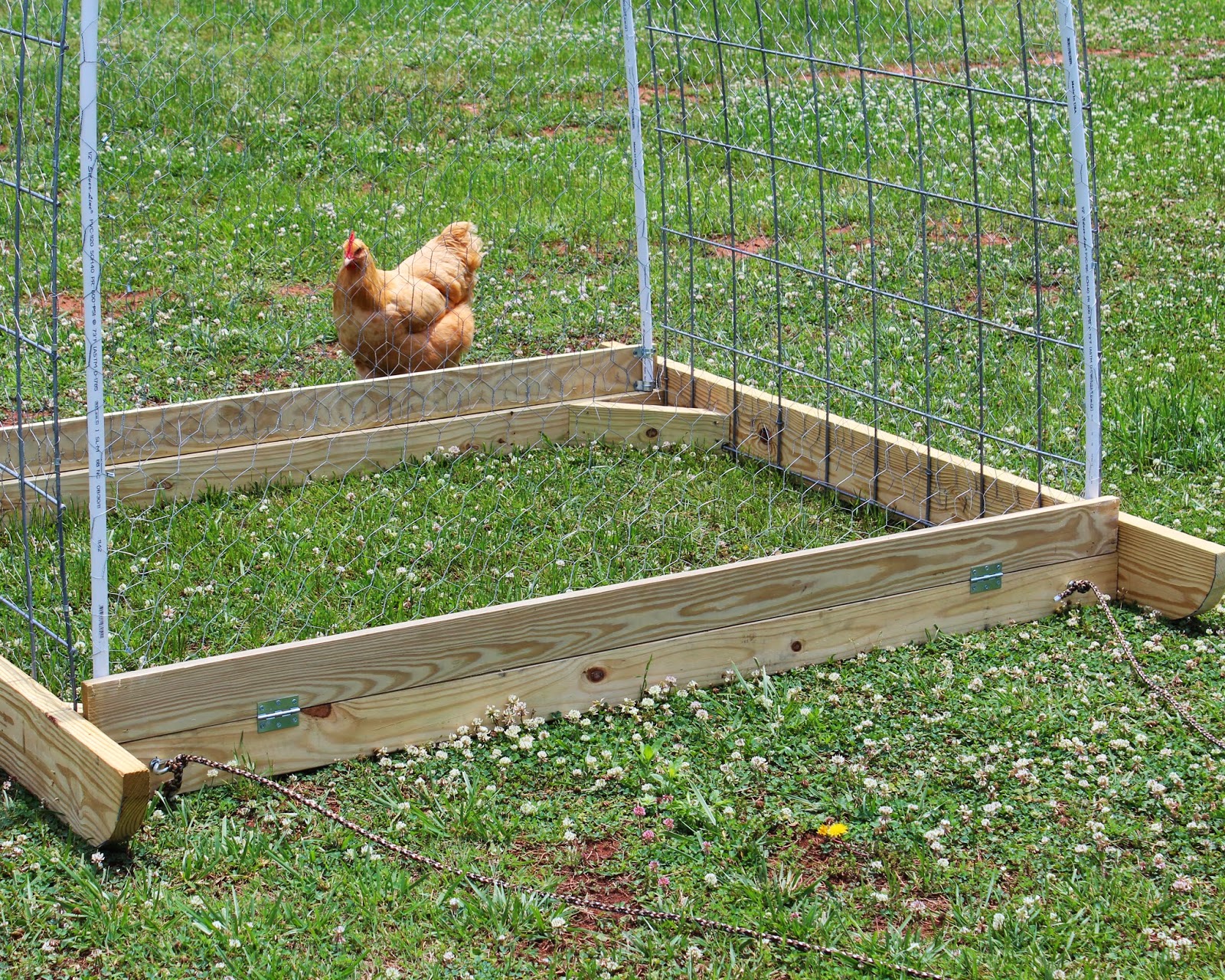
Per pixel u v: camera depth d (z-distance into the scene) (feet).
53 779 12.03
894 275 27.71
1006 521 15.51
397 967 10.50
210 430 18.86
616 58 40.40
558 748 13.34
